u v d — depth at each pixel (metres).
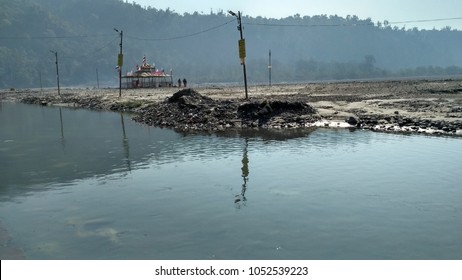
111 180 14.95
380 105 34.00
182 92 36.53
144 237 9.68
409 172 14.69
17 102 75.19
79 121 36.06
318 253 8.62
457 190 12.59
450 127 22.73
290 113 29.17
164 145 21.59
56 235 10.01
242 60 38.00
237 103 33.66
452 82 68.38
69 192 13.59
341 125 25.92
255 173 15.09
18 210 11.95
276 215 10.82
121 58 59.09
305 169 15.45
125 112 43.44
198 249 8.96
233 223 10.35
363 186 13.17
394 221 10.25
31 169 17.08
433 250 8.67
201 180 14.43
